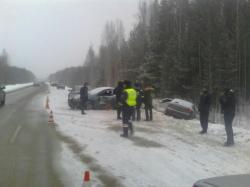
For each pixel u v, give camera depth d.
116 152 11.91
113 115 23.56
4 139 14.51
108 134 15.50
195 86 51.94
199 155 11.56
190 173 9.47
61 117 22.34
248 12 55.72
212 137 15.09
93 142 13.71
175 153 11.77
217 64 48.12
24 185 8.51
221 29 51.53
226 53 48.50
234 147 12.99
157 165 10.26
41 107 30.58
